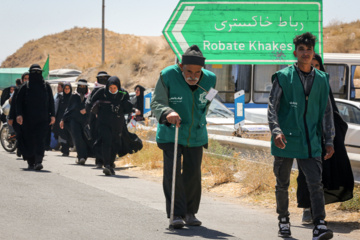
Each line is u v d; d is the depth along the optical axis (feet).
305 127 22.54
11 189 32.96
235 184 37.17
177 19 57.36
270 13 56.65
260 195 34.12
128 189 35.47
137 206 29.40
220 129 49.55
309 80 22.59
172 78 24.58
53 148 62.64
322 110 22.89
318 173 22.57
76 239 21.77
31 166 43.75
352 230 25.77
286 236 23.76
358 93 89.15
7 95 67.72
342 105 49.85
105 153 42.32
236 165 38.83
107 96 42.60
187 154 25.30
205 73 24.91
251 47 57.16
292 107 22.56
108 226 24.36
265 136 45.91
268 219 27.99
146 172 44.73
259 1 56.03
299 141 22.49
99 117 42.75
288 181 23.65
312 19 56.49
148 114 61.26
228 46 57.47
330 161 24.56
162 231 23.97
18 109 42.34
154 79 168.55
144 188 36.27
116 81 42.55
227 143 41.29
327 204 28.63
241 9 57.31
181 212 24.63
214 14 57.16
